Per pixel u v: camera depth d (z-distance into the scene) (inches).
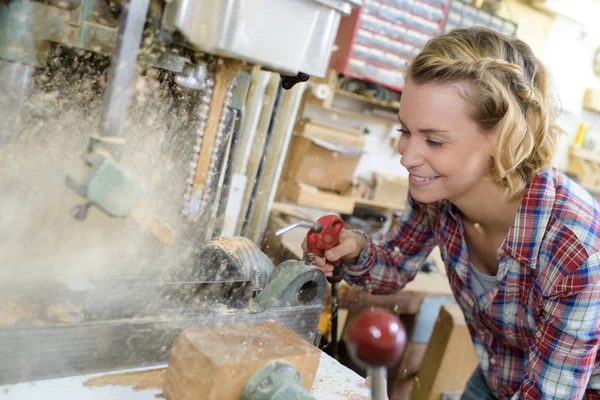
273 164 78.3
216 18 25.8
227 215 67.1
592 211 37.0
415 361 84.6
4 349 24.7
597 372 41.2
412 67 35.1
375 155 121.0
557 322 35.8
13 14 26.1
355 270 49.7
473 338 50.8
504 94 32.7
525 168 37.7
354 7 29.7
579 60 132.6
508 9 116.2
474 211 40.5
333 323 51.4
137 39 23.7
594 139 140.5
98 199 22.5
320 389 32.2
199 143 32.1
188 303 31.8
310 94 103.6
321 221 45.2
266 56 27.7
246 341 27.9
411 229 51.0
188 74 30.2
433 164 34.9
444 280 87.7
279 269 36.7
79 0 27.0
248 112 65.2
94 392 26.6
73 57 29.7
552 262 35.9
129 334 28.4
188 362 25.9
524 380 38.3
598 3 124.8
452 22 106.9
